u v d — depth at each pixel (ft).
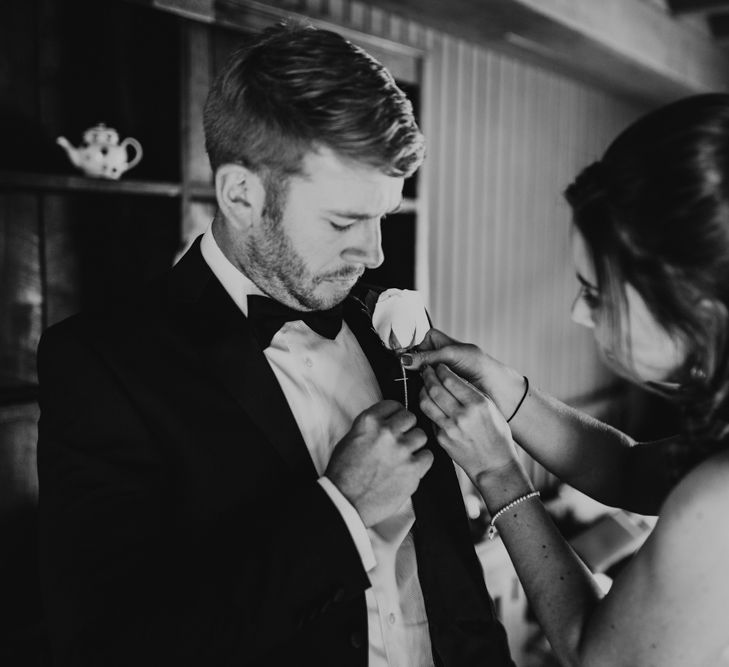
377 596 3.31
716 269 2.47
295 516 2.85
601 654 2.69
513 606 9.24
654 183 2.51
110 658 2.64
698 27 14.58
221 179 3.08
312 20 7.30
